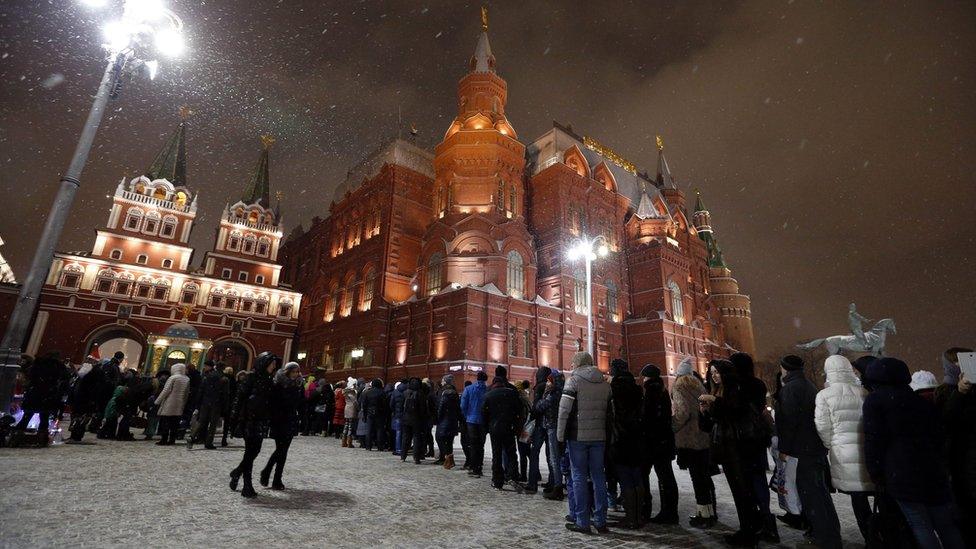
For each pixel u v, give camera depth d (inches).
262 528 255.3
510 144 1926.7
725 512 336.8
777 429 252.1
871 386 244.8
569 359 1747.0
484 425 468.8
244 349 2208.4
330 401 867.4
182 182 2292.1
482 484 418.0
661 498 302.2
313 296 2324.1
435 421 603.5
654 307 2111.2
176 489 332.8
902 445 191.2
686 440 304.2
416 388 546.6
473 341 1498.5
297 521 271.7
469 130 1907.0
